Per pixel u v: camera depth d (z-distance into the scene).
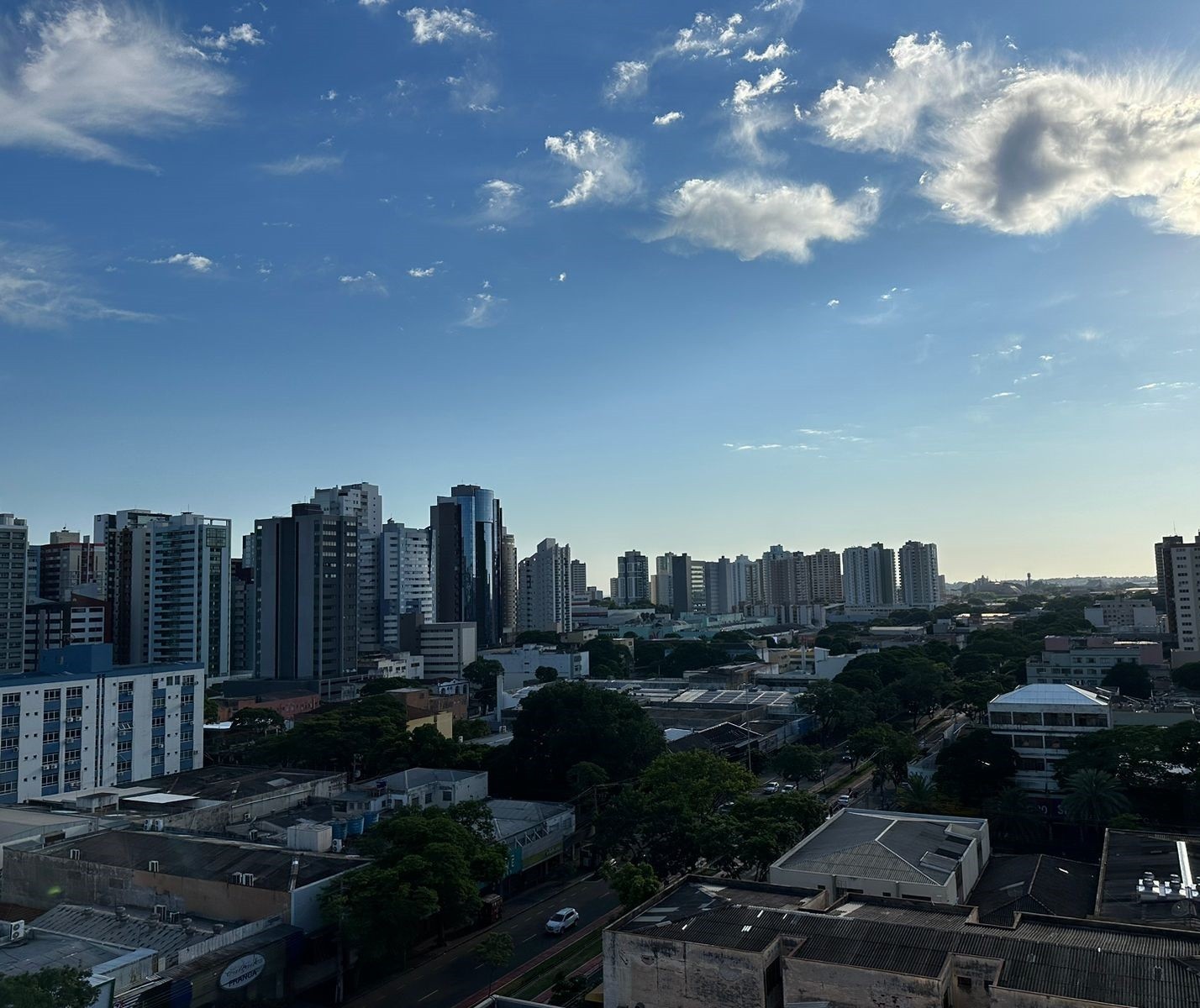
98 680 139.00
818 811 98.38
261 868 82.31
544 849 107.12
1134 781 114.38
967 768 124.25
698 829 87.50
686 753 109.06
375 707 168.62
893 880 76.50
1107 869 78.69
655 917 65.25
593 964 79.38
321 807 111.81
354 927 72.44
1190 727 117.44
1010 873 86.75
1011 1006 49.69
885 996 51.69
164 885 82.00
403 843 82.69
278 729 193.50
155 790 115.12
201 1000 66.19
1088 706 127.81
